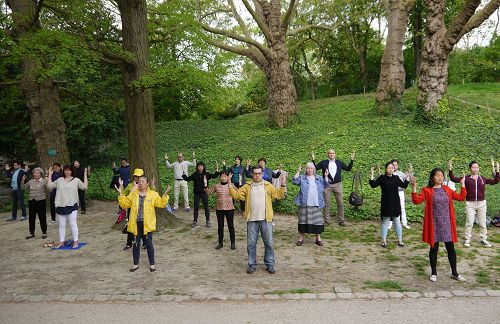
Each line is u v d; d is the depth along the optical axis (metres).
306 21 26.75
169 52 11.03
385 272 6.22
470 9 14.84
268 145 18.84
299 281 5.88
